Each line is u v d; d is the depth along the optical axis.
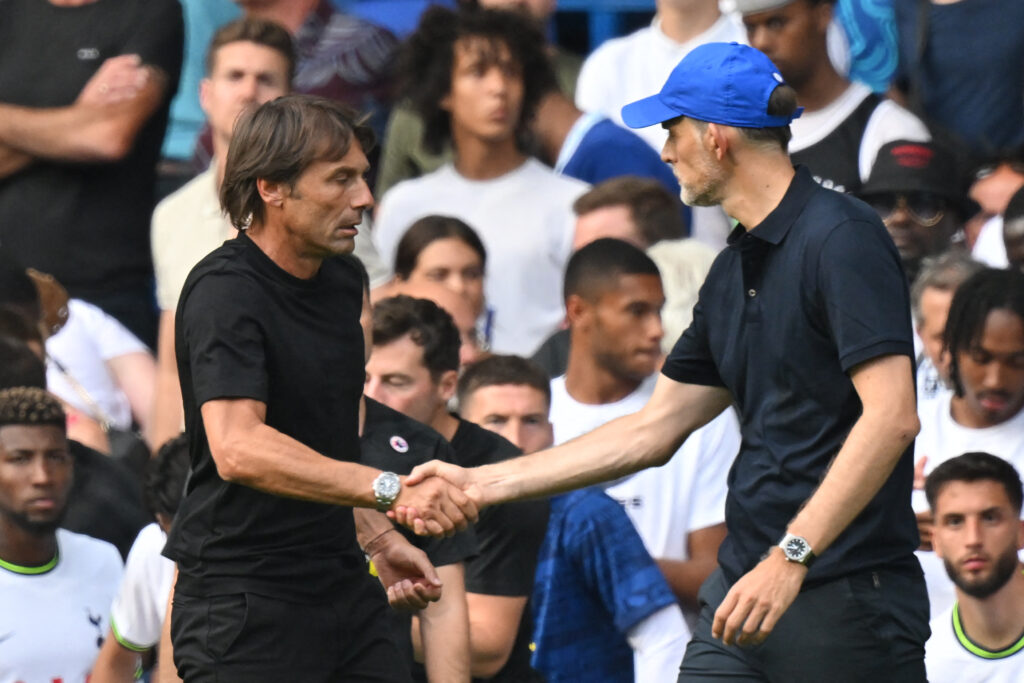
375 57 28.62
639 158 26.83
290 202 14.30
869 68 28.50
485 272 24.30
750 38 25.02
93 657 19.12
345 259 15.19
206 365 14.14
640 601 18.83
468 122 25.88
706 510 20.59
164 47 27.00
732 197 15.30
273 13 28.47
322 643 14.75
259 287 14.37
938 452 20.30
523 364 19.98
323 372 14.60
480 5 27.06
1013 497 18.36
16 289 21.67
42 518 18.78
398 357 17.86
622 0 32.19
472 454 18.09
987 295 19.83
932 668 18.64
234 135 14.50
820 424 15.05
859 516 14.99
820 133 24.97
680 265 23.19
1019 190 22.34
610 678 19.12
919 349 21.22
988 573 18.23
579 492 19.30
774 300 15.05
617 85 28.11
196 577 14.70
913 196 23.00
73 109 26.38
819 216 14.88
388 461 16.67
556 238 25.67
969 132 27.97
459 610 16.75
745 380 15.48
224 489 14.52
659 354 21.31
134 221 26.81
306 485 14.12
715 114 15.11
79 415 22.88
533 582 18.09
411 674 16.95
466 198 25.94
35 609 18.88
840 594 14.98
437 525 15.55
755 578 14.39
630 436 16.39
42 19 26.92
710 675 15.74
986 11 27.88
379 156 28.31
